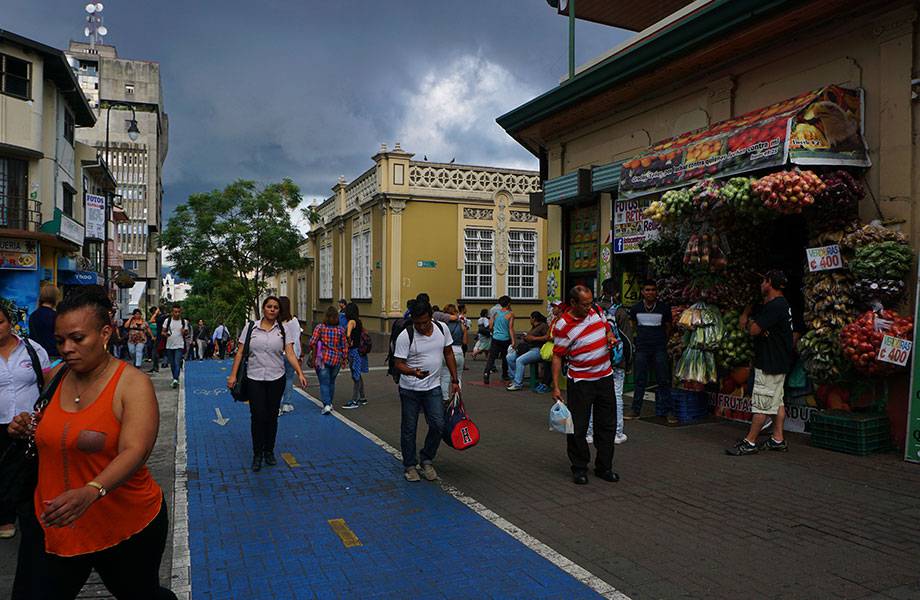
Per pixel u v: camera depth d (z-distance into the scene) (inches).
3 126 766.5
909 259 257.4
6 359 187.9
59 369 105.2
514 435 323.3
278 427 349.7
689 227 324.2
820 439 276.5
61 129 876.6
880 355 249.4
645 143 413.4
